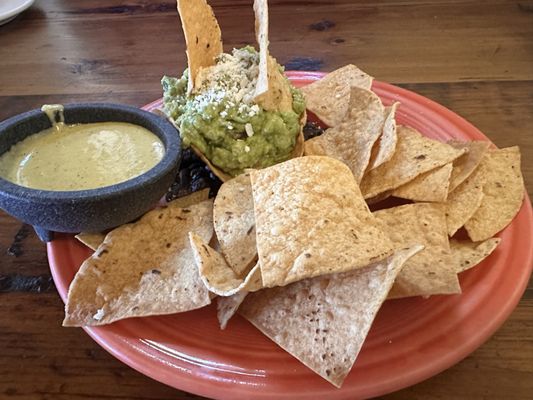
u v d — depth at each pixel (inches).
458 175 13.1
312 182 11.5
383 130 13.8
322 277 10.3
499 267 11.3
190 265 11.3
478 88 18.1
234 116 13.8
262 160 14.4
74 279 11.2
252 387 9.5
